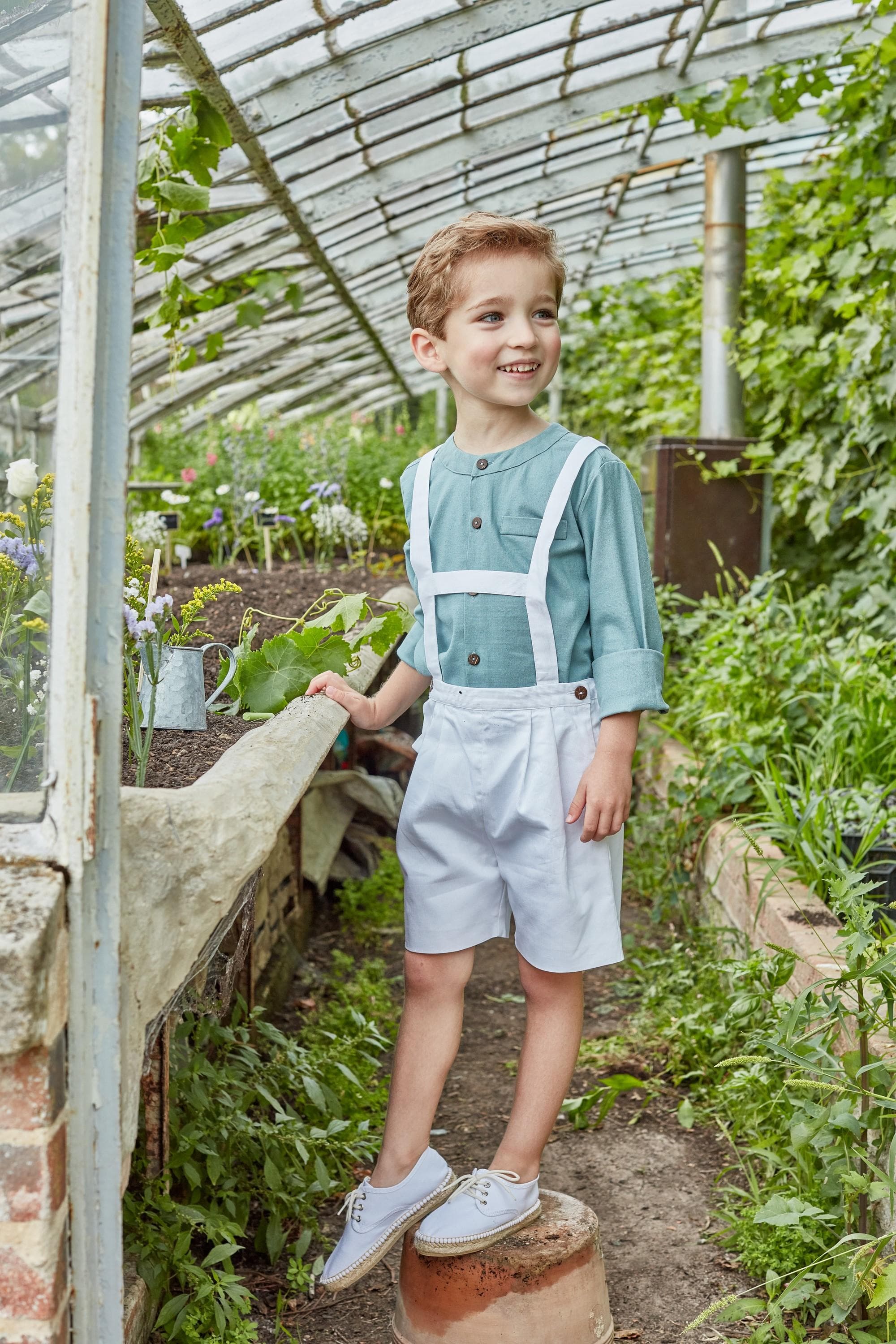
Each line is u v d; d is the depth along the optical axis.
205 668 2.98
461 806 1.88
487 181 5.82
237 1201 2.20
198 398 8.38
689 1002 3.19
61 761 1.15
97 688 1.19
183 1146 2.05
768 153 6.84
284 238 5.25
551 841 1.81
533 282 1.79
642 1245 2.31
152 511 6.13
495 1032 3.41
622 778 1.79
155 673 1.89
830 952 2.34
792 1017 1.89
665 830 4.00
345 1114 2.75
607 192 7.19
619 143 6.08
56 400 1.17
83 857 1.16
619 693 1.76
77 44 1.16
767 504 5.65
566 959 1.82
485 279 1.77
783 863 3.00
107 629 1.19
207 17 2.94
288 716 2.00
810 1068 1.84
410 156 4.84
